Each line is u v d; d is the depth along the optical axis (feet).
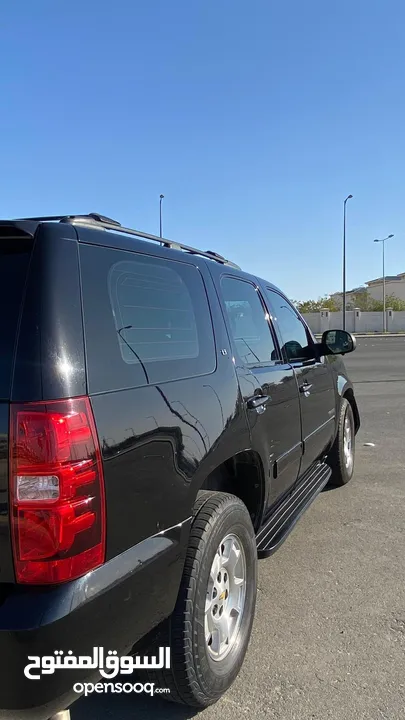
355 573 12.91
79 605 5.91
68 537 5.91
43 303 6.24
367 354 83.82
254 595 9.82
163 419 7.45
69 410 6.04
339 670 9.39
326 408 16.43
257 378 10.85
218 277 10.91
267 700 8.71
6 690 5.73
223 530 8.60
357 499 17.95
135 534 6.82
